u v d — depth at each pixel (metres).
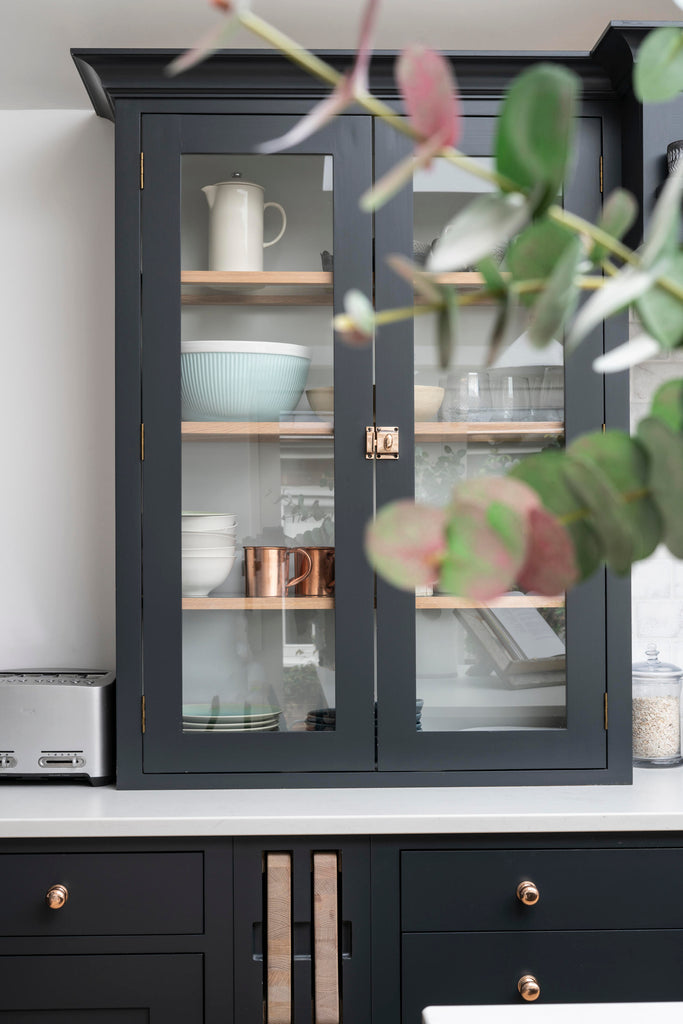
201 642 1.80
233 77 1.77
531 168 0.26
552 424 1.81
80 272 2.15
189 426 1.80
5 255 2.14
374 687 1.80
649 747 1.98
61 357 2.15
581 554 0.30
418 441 1.81
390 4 1.90
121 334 1.79
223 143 1.79
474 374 1.81
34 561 2.15
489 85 1.77
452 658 1.81
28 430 2.15
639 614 2.15
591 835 1.65
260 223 1.80
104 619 2.15
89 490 2.15
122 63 1.74
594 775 1.81
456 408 1.81
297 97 1.79
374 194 0.24
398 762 1.80
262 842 1.63
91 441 2.15
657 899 1.65
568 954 1.64
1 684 1.82
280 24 1.95
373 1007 1.63
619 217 0.30
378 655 1.80
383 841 1.64
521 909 1.64
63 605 2.15
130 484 1.79
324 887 1.63
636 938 1.65
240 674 1.80
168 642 1.79
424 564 0.26
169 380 1.79
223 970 1.63
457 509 0.26
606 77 1.79
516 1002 1.64
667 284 0.29
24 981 1.62
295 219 1.80
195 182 1.79
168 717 1.79
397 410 1.81
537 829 1.62
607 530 0.28
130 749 1.78
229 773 1.79
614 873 1.65
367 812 1.63
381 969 1.63
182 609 1.80
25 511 2.15
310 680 1.80
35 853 1.63
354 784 1.80
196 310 1.80
